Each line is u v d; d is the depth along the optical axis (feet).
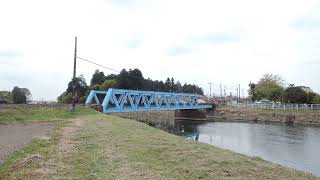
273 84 419.95
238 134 183.73
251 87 453.17
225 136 173.58
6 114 117.91
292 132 195.42
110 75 340.39
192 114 326.44
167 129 199.82
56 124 93.66
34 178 34.27
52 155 46.26
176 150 51.01
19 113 123.95
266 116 299.99
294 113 287.89
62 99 265.95
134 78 343.26
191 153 48.93
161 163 41.98
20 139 62.44
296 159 106.73
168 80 468.34
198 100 335.26
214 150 54.08
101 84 315.78
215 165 41.86
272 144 142.61
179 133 182.80
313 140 157.79
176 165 41.11
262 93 418.51
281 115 290.15
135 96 199.62
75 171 37.24
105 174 36.11
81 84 280.72
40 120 106.93
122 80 334.44
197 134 179.52
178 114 332.80
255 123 269.64
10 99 240.73
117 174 36.19
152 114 340.80
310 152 121.08
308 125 249.96
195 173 37.52
